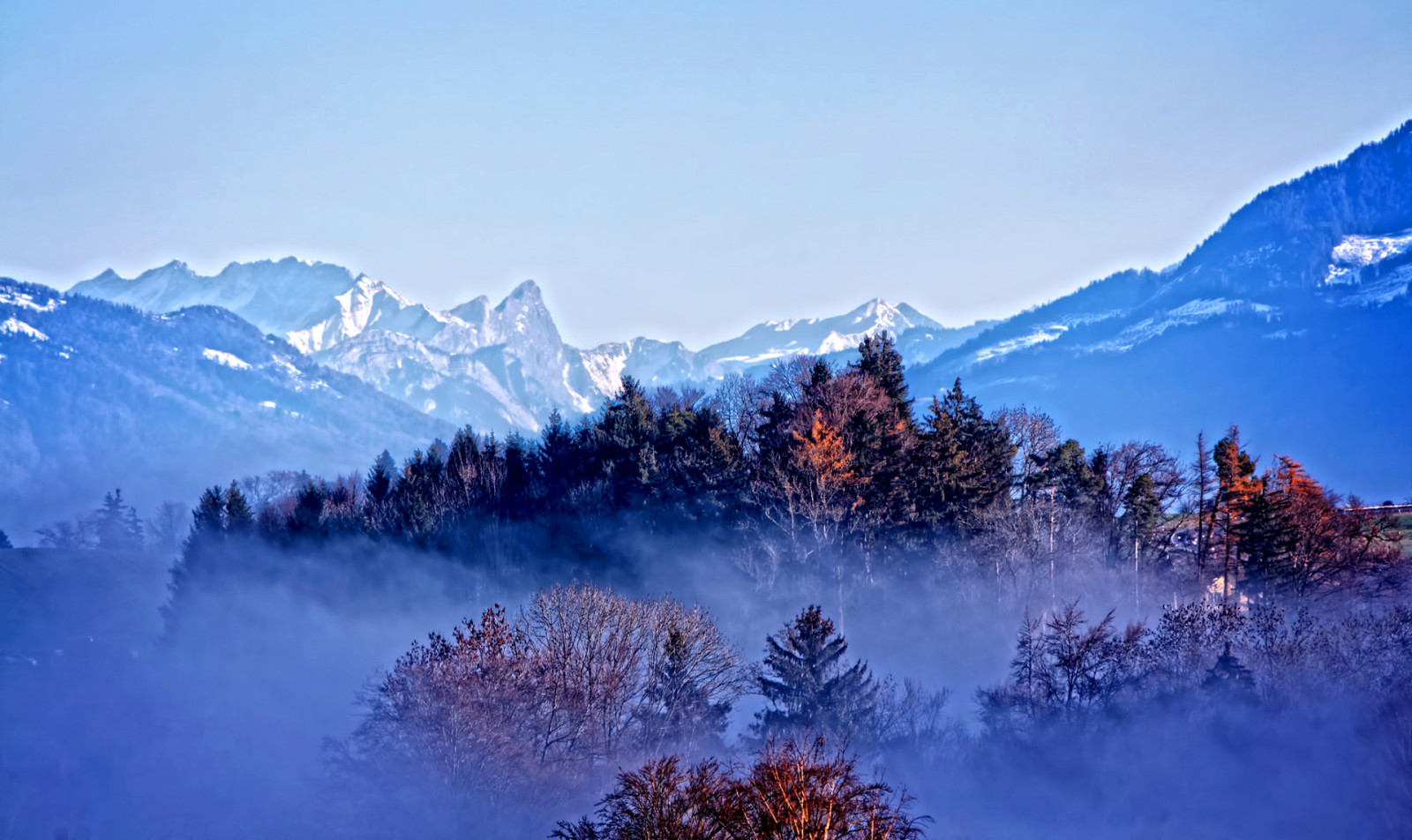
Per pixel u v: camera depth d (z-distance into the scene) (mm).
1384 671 66000
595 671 65500
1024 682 66438
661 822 41156
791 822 39219
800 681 63688
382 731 60781
